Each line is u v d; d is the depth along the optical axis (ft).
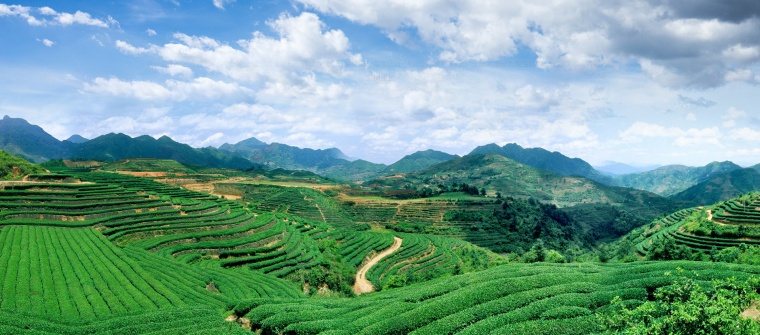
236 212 499.51
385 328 154.71
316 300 226.38
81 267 247.70
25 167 548.72
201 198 620.90
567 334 136.15
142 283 231.09
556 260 357.00
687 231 475.72
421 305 173.99
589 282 176.86
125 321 172.96
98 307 191.62
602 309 153.17
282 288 289.94
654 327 87.30
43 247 278.46
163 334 158.61
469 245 599.57
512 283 179.83
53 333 155.63
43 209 364.58
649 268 188.85
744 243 376.07
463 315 157.07
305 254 404.16
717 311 82.79
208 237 382.83
